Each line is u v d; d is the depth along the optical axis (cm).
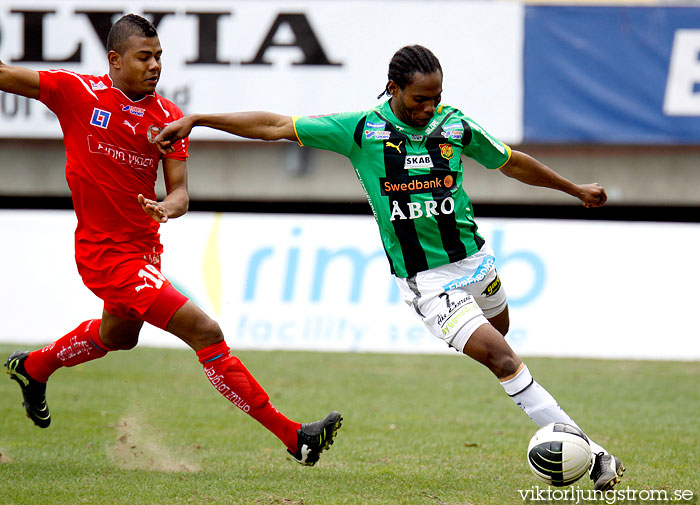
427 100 1592
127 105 1664
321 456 1969
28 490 1561
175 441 2119
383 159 1648
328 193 5000
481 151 1716
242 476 1731
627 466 1870
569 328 3978
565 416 1577
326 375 3347
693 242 4000
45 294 4097
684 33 4462
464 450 2059
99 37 4469
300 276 4106
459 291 1655
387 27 4538
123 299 1670
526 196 4962
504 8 4509
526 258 4059
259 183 5016
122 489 1579
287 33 4547
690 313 3944
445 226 1661
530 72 4528
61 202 5825
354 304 4072
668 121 4503
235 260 4125
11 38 4456
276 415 1667
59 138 4772
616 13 4478
